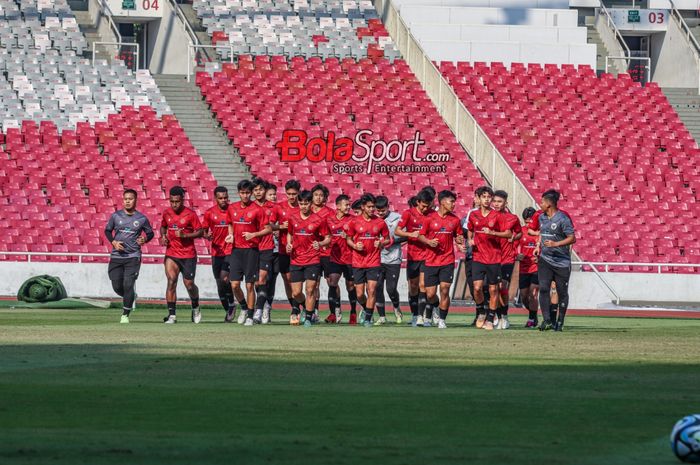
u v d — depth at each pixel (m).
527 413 24.83
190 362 35.22
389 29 124.56
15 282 79.44
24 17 116.94
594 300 83.00
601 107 116.75
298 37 121.25
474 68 118.25
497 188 99.94
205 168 100.69
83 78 109.38
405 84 115.50
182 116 108.06
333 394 27.70
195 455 19.22
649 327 59.31
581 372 33.81
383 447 20.30
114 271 55.78
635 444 20.88
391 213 59.88
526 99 115.81
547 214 53.62
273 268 57.84
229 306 58.78
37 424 22.62
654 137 114.00
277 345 42.34
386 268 59.47
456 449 20.19
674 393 28.77
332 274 59.41
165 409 24.84
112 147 101.00
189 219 55.97
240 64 114.50
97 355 37.25
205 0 124.88
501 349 41.91
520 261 58.22
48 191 94.00
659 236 100.69
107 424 22.70
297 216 55.16
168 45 120.06
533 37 122.12
